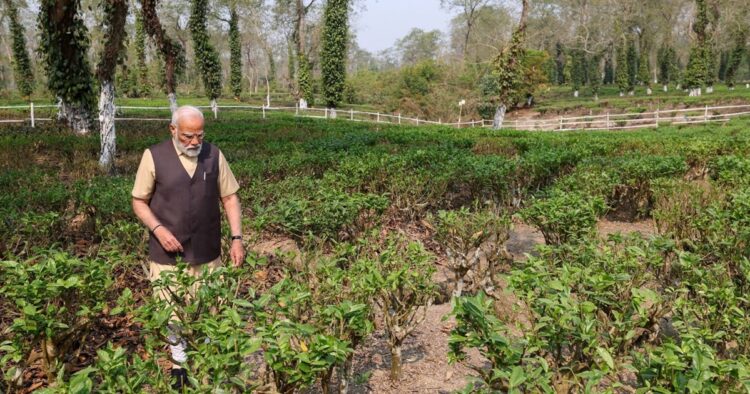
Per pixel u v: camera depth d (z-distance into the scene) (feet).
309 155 28.68
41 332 8.86
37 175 24.44
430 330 13.34
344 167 23.50
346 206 16.24
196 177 10.30
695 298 10.99
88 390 6.11
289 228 15.79
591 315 8.12
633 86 168.04
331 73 100.78
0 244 14.60
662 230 19.99
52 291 8.65
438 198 22.72
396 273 9.77
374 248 13.89
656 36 161.68
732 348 9.84
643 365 7.16
